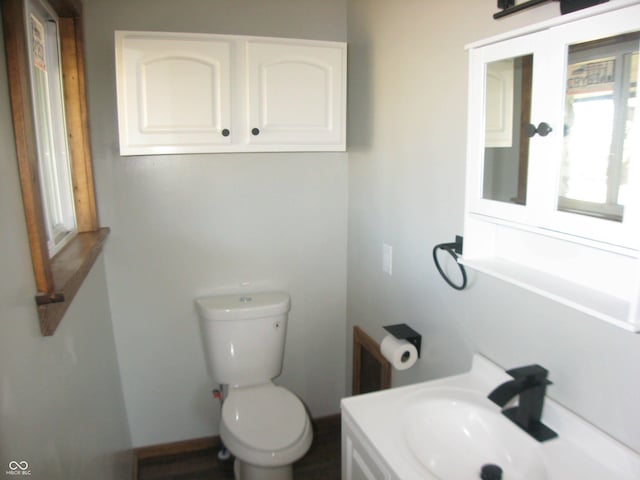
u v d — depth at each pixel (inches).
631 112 34.7
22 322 39.3
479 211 50.1
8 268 37.0
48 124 69.0
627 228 34.4
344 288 103.0
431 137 66.5
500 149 46.8
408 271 75.5
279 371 95.3
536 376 47.8
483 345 59.6
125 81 71.7
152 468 95.3
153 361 95.0
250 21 87.2
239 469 85.5
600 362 43.9
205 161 89.7
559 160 40.3
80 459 55.3
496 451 50.1
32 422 39.8
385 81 78.2
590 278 42.8
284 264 98.0
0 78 38.8
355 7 87.4
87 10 79.8
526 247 49.8
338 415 108.9
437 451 50.6
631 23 33.7
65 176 76.3
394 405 53.4
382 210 82.8
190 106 74.3
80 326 62.2
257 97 76.8
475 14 56.0
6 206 37.9
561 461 44.1
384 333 85.4
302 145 80.1
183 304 93.9
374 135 83.7
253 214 94.1
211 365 91.8
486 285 58.0
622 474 42.2
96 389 68.7
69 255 61.9
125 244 88.7
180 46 72.7
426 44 66.0
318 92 79.4
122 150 73.0
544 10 46.4
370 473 48.9
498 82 46.3
